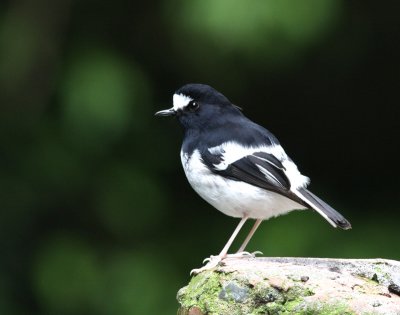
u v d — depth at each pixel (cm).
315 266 718
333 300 631
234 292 668
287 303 648
